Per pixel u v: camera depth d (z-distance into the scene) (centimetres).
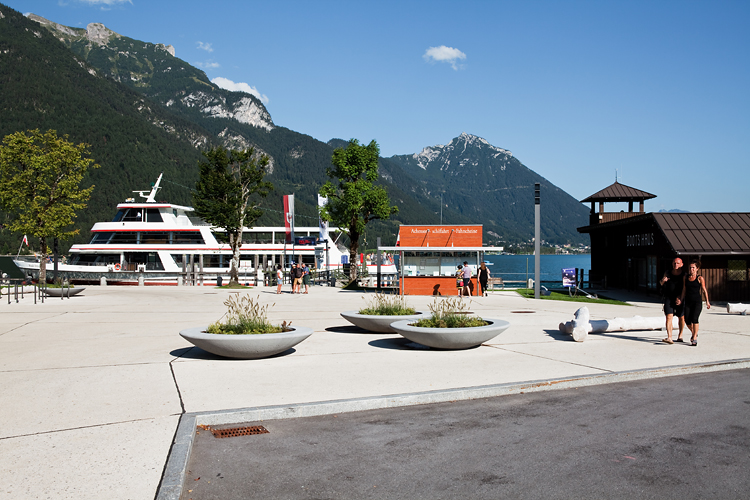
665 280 1209
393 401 700
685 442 559
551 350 1096
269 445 548
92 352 1057
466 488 445
